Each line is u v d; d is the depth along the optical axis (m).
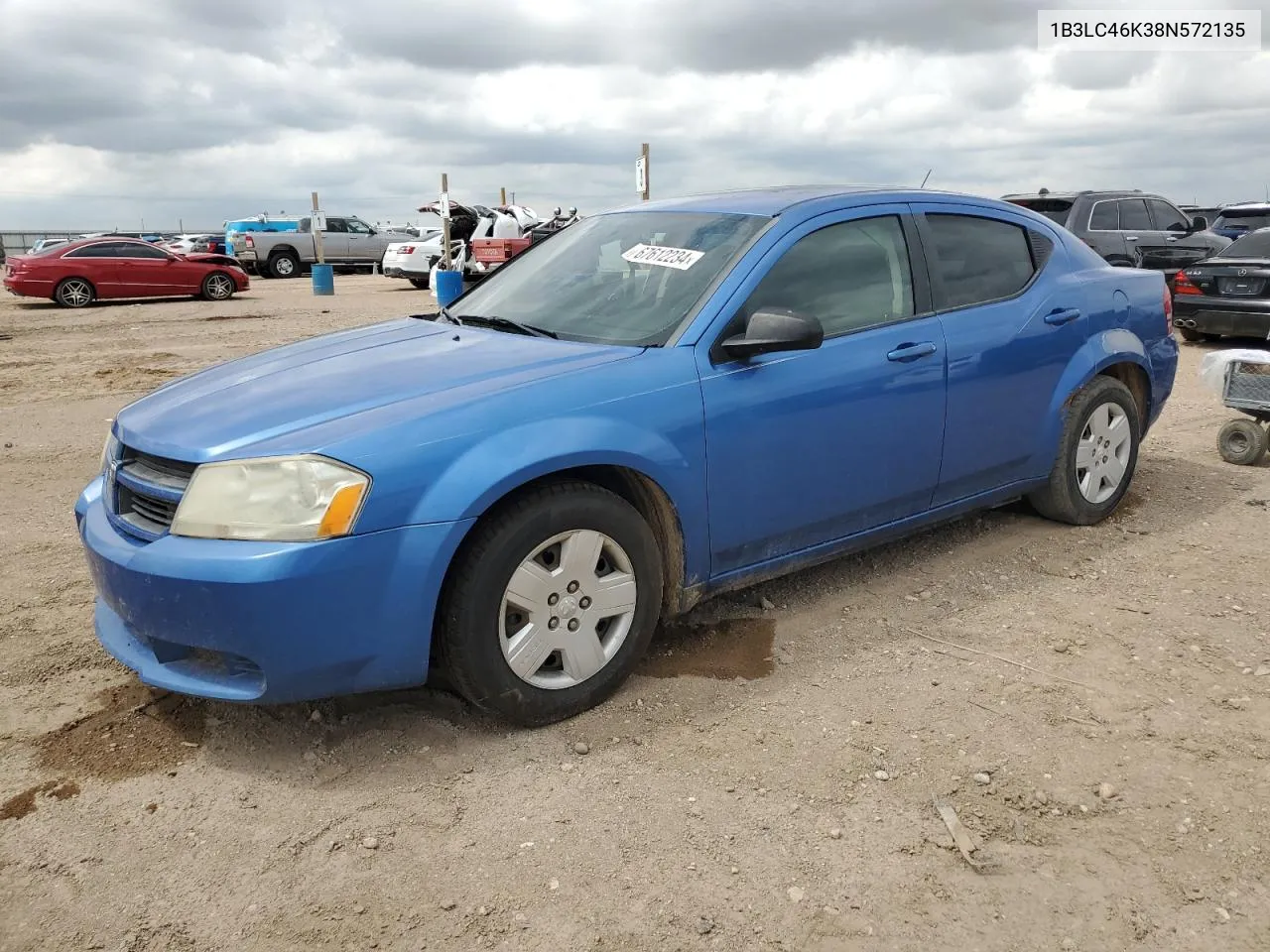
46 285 19.09
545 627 3.04
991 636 3.72
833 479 3.71
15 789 2.80
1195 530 4.86
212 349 12.45
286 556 2.63
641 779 2.83
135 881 2.44
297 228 31.38
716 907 2.33
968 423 4.16
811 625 3.84
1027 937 2.22
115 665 3.53
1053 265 4.64
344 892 2.39
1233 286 10.37
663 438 3.20
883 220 4.02
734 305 3.45
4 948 2.22
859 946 2.21
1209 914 2.28
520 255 4.54
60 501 5.66
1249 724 3.08
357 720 3.16
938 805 2.69
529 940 2.23
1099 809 2.67
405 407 2.93
